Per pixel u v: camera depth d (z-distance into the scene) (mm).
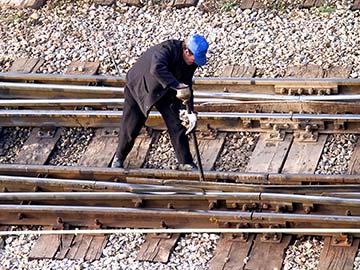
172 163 24062
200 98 25266
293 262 21422
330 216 21547
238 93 25172
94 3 29234
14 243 22969
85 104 25625
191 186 22578
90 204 23234
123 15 28688
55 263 22312
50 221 23188
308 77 25547
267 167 23594
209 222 22406
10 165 24125
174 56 21391
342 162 23391
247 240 22016
